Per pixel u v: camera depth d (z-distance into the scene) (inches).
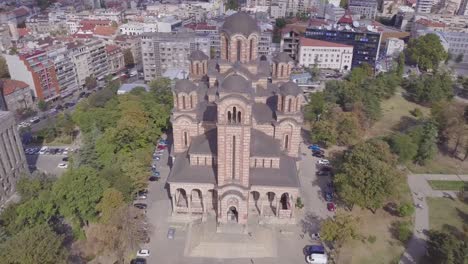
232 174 2987.2
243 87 2687.0
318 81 7229.3
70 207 3021.7
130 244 2942.9
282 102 3326.8
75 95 6889.8
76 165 3720.5
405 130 4933.6
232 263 2888.8
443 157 4690.0
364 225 3329.2
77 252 2977.4
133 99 5123.0
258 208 3366.1
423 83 6294.3
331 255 2942.9
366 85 6225.4
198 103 3609.7
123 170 3538.4
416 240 3142.2
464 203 3703.3
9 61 6107.3
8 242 2464.3
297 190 3112.7
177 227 3240.7
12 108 5831.7
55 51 6501.0
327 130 4569.4
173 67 7150.6
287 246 3051.2
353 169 3356.3
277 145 3292.3
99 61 7440.9
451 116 4874.5
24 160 4067.4
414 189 3954.2
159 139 4835.1
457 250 2632.9
